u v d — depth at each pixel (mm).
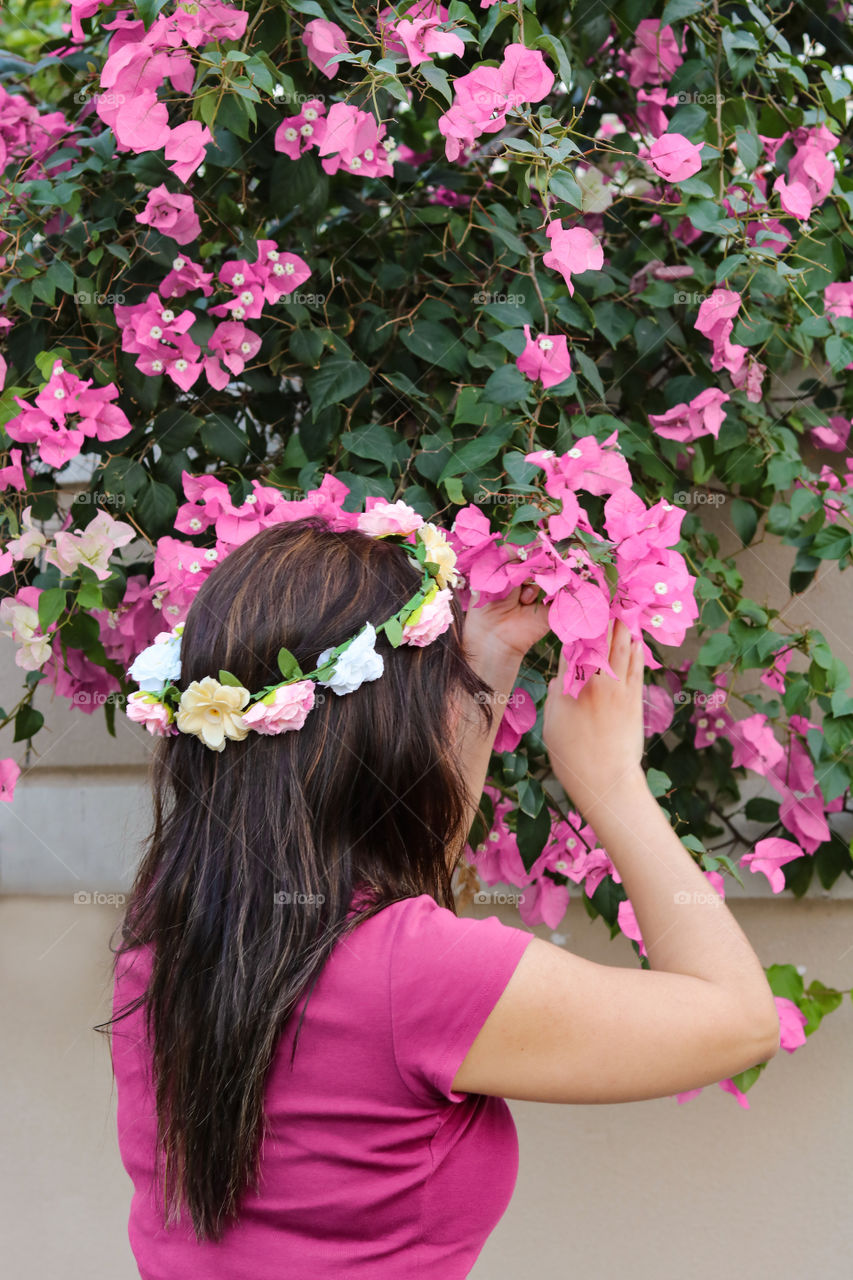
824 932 1425
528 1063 586
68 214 1206
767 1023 614
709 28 1175
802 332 1267
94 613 1240
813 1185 1433
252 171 1217
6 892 1504
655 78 1271
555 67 1161
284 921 622
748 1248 1439
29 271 1146
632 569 779
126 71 1002
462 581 847
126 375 1205
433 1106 610
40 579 1238
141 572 1257
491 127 940
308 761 650
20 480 1184
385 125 1090
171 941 658
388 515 760
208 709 646
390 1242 610
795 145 1251
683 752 1344
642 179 1274
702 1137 1445
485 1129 648
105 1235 1501
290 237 1275
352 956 613
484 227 1175
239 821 648
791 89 1209
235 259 1298
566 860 1263
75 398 1154
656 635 772
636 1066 583
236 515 1109
